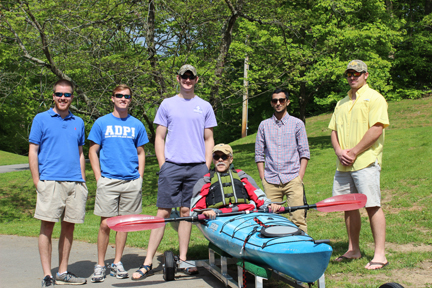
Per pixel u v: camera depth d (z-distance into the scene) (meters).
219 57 11.59
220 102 11.83
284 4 16.47
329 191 9.27
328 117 24.30
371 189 4.43
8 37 9.80
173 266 4.34
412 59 26.12
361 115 4.55
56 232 7.68
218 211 4.21
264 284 4.16
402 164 10.37
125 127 4.59
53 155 4.15
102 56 10.51
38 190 4.11
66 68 10.41
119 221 4.04
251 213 4.09
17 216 11.39
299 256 3.05
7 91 11.37
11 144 34.69
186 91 4.77
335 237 5.81
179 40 10.90
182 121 4.69
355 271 4.30
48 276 4.17
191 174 4.69
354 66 4.57
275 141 4.94
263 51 13.60
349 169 4.63
